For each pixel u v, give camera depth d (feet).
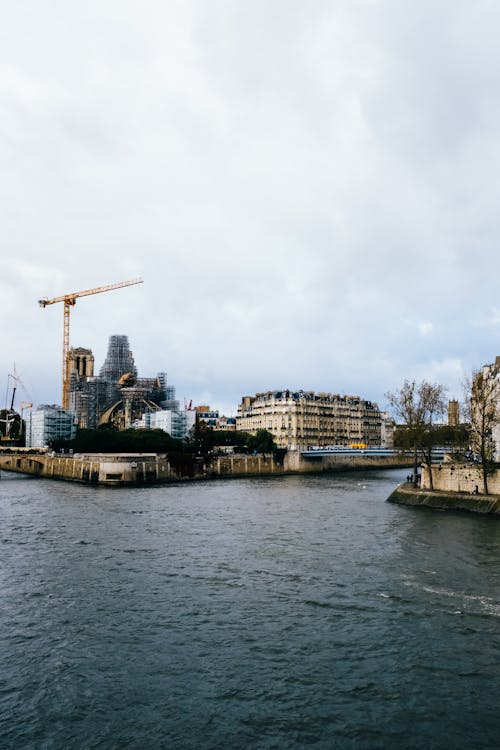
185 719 102.47
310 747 94.22
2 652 129.70
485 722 99.86
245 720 101.96
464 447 476.54
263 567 196.75
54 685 114.83
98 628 142.82
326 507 351.05
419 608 152.46
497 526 271.90
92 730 99.60
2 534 260.21
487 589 167.63
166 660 124.98
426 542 232.94
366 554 212.84
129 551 223.30
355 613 149.89
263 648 130.00
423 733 97.14
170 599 163.73
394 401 413.39
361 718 101.86
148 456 583.58
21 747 94.94
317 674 117.50
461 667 119.14
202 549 225.97
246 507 353.31
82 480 585.63
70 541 242.99
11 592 171.01
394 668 119.24
